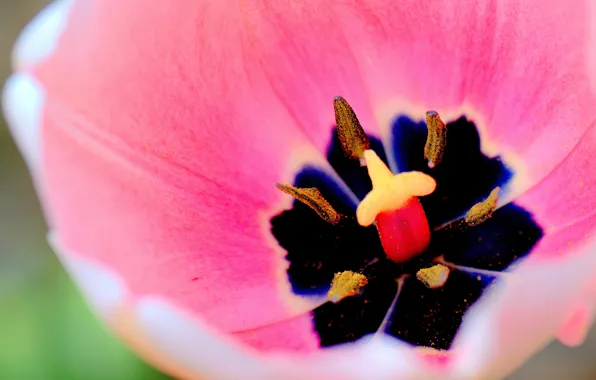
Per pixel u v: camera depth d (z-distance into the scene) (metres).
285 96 0.26
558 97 0.25
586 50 0.24
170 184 0.24
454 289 0.24
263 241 0.25
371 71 0.26
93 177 0.23
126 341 0.22
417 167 0.26
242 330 0.24
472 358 0.21
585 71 0.24
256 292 0.24
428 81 0.26
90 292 0.21
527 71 0.25
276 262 0.25
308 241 0.25
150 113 0.24
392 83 0.26
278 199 0.25
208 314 0.24
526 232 0.24
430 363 0.21
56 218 0.22
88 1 0.23
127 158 0.24
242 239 0.25
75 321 0.28
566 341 0.22
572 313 0.21
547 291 0.21
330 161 0.26
